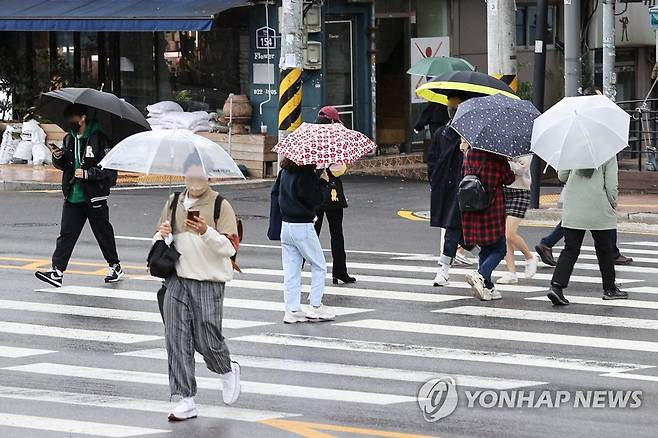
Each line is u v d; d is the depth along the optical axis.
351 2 62.97
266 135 60.44
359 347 25.34
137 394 21.64
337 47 63.41
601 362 23.91
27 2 64.50
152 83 65.94
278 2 61.03
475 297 30.59
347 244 40.03
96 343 25.89
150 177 58.56
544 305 29.69
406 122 66.69
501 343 25.61
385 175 63.88
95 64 67.62
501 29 48.56
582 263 36.12
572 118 28.20
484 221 29.64
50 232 42.34
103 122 31.84
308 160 26.28
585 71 71.19
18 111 68.69
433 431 19.16
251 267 35.41
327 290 31.88
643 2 68.06
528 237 41.66
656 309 29.12
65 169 32.00
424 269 35.06
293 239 27.56
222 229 20.31
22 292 31.61
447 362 23.95
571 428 19.30
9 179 57.38
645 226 44.41
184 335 20.11
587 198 29.20
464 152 30.22
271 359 24.28
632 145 64.50
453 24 68.25
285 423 19.64
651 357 24.33
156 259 20.02
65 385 22.30
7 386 22.20
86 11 62.09
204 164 20.06
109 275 33.09
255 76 61.88
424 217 46.75
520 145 28.73
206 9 59.81
